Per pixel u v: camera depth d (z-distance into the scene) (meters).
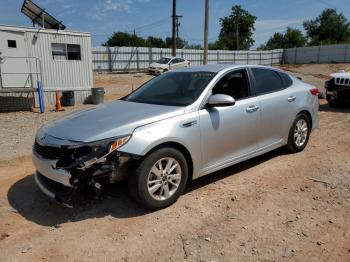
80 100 16.58
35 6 14.45
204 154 4.32
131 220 3.76
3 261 3.12
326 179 4.82
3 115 12.54
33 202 4.27
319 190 4.47
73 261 3.10
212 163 4.47
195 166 4.25
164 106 4.33
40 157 3.86
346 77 10.68
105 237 3.46
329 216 3.80
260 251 3.19
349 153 6.04
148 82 5.46
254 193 4.39
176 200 4.14
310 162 5.54
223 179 4.86
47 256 3.18
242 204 4.10
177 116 4.07
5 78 13.85
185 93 4.54
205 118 4.28
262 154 5.43
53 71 15.38
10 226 3.72
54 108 14.57
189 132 4.09
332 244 3.29
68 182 3.53
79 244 3.35
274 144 5.43
